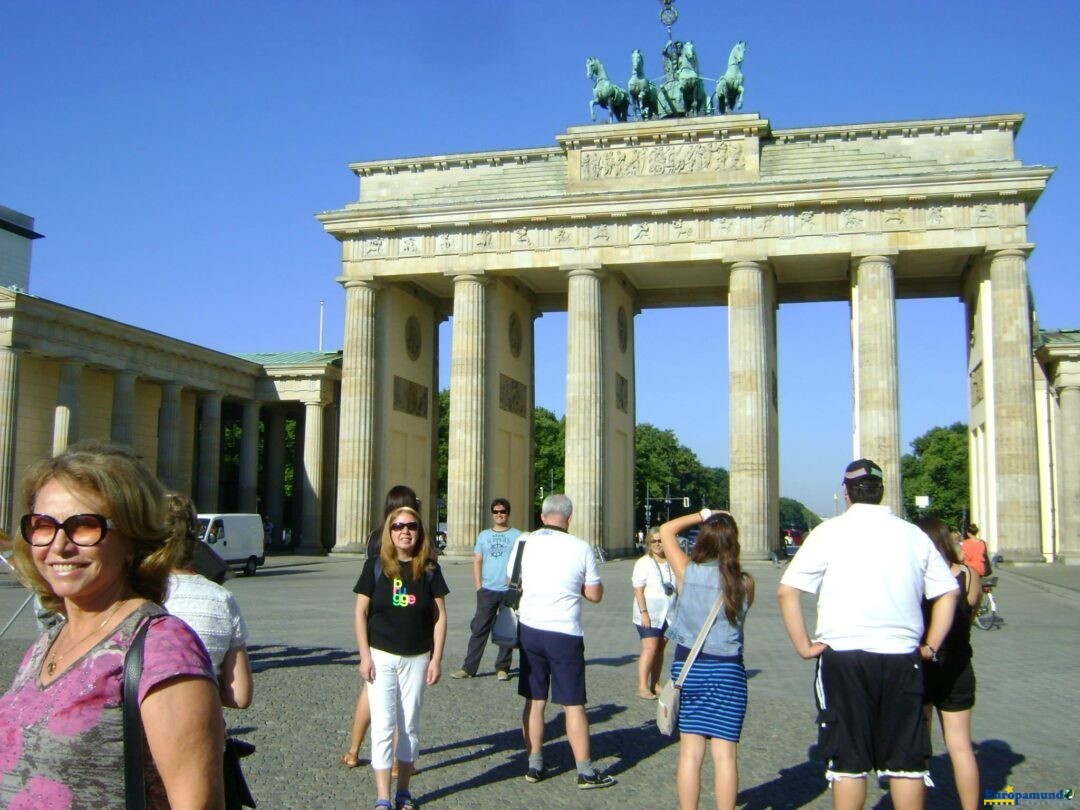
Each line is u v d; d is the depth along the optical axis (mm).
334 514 132375
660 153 102688
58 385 102312
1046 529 114125
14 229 138375
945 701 16219
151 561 6934
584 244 102375
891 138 99688
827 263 102562
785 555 113375
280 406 135750
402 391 112375
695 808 15727
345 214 106625
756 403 96938
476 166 108250
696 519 17125
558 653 19047
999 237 94625
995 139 98000
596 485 99688
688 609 16406
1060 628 44719
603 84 107625
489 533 31719
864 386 95500
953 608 14570
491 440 105625
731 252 99250
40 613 14406
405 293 113625
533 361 120875
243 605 55219
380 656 17250
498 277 107625
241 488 128375
